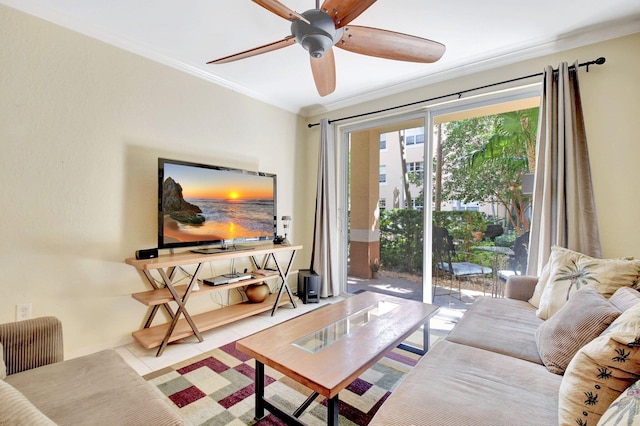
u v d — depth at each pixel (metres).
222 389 1.81
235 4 1.96
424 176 3.23
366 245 3.76
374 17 2.10
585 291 1.51
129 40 2.38
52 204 2.07
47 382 1.15
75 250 2.17
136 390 1.13
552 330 1.43
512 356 1.45
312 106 3.94
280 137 3.79
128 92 2.43
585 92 2.29
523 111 2.74
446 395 1.09
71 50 2.13
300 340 1.58
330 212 3.77
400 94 3.30
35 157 2.00
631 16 2.06
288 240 3.88
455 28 2.23
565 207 2.23
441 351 1.46
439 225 3.19
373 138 3.70
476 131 2.98
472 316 1.93
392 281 3.51
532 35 2.32
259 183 3.28
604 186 2.21
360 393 1.77
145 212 2.54
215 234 2.85
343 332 1.69
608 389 0.88
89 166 2.23
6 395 0.64
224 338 2.57
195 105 2.89
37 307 2.01
